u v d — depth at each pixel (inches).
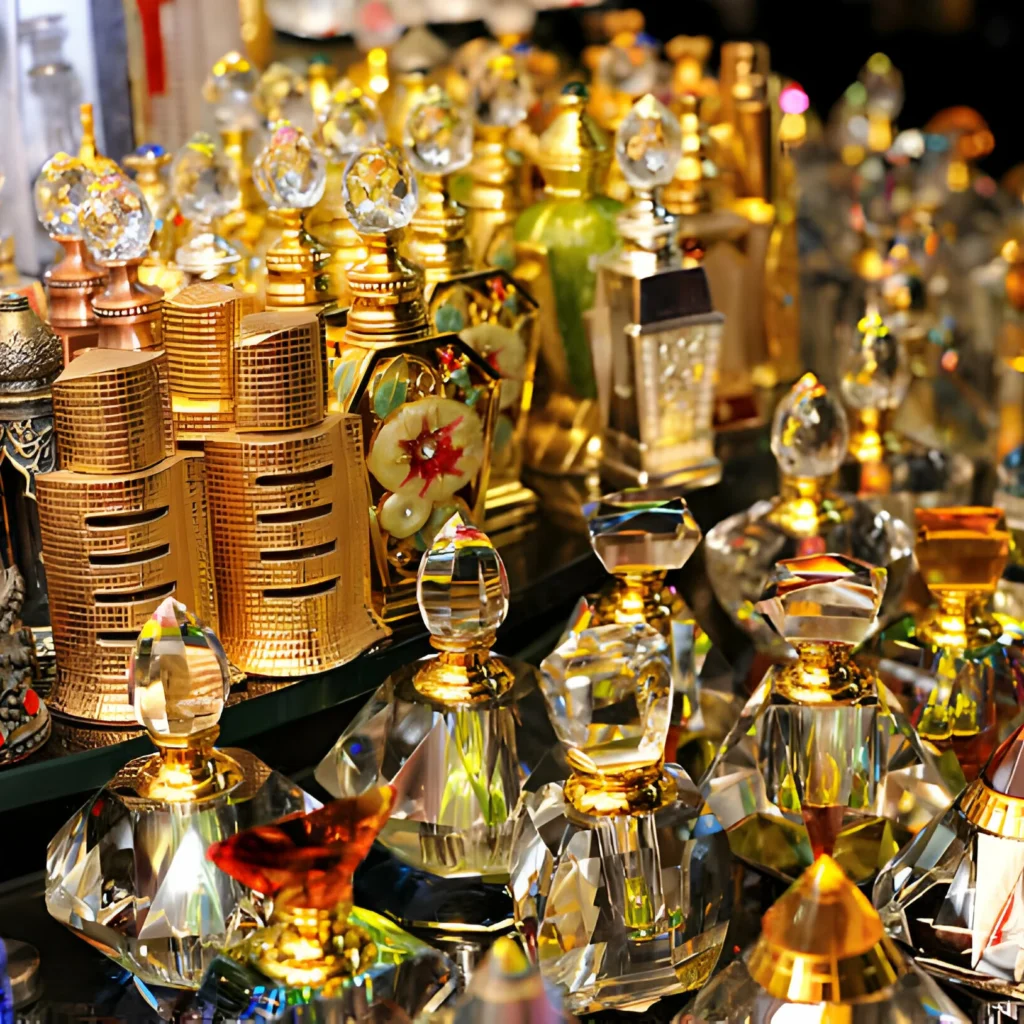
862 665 30.9
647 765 23.0
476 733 26.3
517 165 42.9
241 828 23.9
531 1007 17.8
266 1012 20.9
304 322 28.2
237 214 39.8
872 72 58.8
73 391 25.9
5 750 25.5
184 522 27.5
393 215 30.7
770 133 48.3
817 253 54.7
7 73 39.5
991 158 75.5
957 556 30.4
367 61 51.6
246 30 50.3
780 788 27.3
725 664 33.1
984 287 52.2
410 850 26.6
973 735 31.0
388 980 21.3
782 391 49.7
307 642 29.1
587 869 23.0
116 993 25.3
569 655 22.1
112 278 28.2
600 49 55.4
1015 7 75.2
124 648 27.1
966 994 24.6
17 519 27.8
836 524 35.9
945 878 24.2
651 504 30.2
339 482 29.1
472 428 32.7
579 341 41.2
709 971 24.5
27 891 28.0
